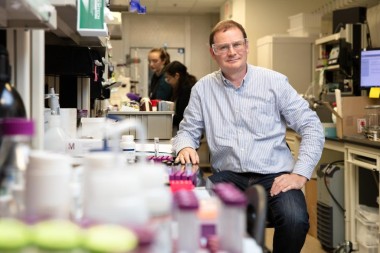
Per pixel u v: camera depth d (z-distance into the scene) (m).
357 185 3.09
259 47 5.97
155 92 4.79
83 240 0.58
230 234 0.77
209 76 2.32
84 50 2.17
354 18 4.51
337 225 3.32
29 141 0.93
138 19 8.94
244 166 2.12
